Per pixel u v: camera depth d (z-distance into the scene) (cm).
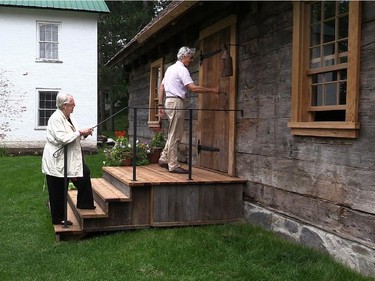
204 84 750
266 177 551
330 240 437
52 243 523
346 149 416
